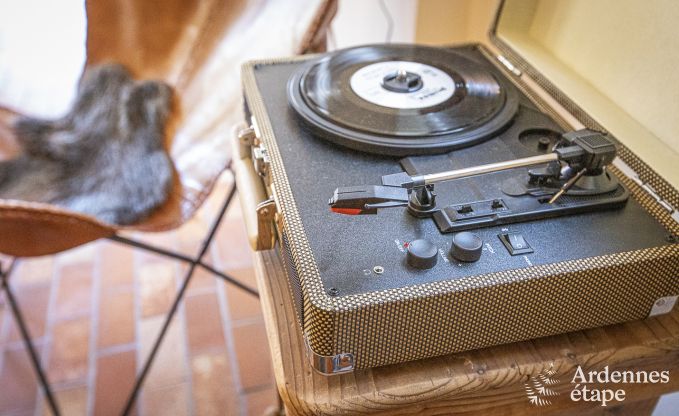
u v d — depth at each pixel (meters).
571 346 0.69
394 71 0.91
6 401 1.53
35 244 1.05
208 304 1.77
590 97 0.91
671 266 0.64
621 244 0.65
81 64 1.60
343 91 0.85
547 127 0.83
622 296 0.65
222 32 1.38
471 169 0.68
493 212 0.67
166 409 1.51
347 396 0.64
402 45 0.99
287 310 0.75
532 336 0.67
